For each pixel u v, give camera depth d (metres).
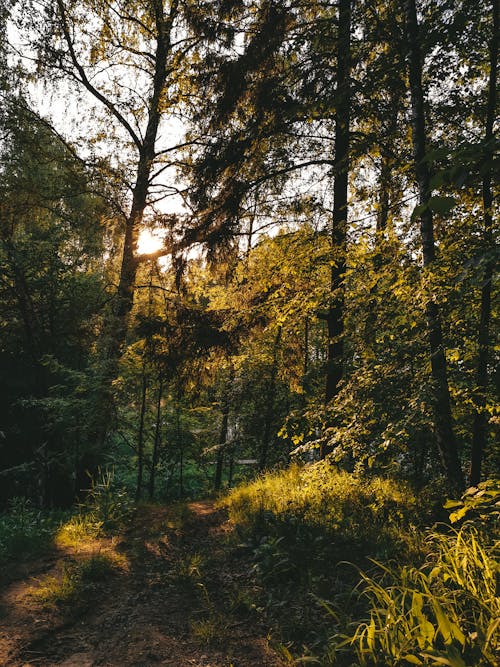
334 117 8.43
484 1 5.89
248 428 15.16
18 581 5.44
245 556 5.84
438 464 8.14
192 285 11.97
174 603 4.86
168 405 16.00
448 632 2.73
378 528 5.75
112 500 8.52
